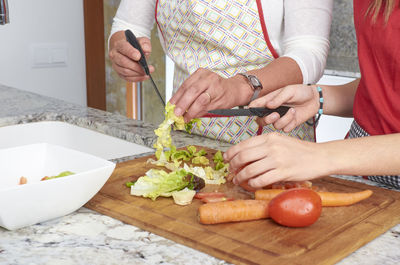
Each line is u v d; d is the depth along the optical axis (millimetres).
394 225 930
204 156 1335
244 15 1497
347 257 806
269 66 1378
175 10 1580
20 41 2807
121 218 928
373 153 971
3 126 1712
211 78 1165
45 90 2951
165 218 916
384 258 804
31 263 761
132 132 1563
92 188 916
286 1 1478
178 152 1293
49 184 840
